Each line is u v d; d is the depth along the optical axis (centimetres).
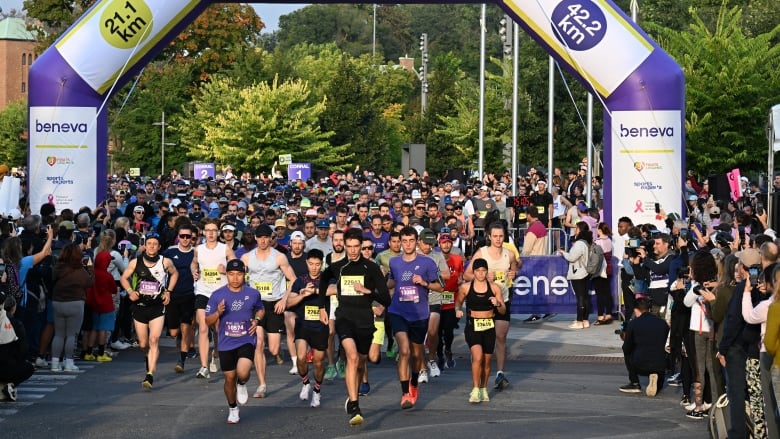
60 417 1335
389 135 8156
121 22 2305
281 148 6253
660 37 4434
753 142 3997
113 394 1497
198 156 6831
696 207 2727
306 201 2403
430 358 1656
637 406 1423
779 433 1084
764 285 1097
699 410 1337
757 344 1108
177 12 2347
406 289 1420
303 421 1313
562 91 5216
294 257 1659
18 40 14950
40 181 2330
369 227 2064
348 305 1321
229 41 7956
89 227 1984
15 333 1412
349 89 7094
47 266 1711
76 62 2305
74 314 1683
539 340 2012
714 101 3934
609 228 2255
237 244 2267
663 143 2241
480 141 3956
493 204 2831
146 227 2250
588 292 2181
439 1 2392
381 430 1260
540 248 2297
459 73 9144
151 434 1236
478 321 1434
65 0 7894
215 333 1689
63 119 2322
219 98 6650
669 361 1530
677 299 1445
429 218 2369
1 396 1439
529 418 1336
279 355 1789
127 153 7606
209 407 1401
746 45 4053
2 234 1722
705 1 6500
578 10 2236
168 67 7738
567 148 5250
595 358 1850
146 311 1547
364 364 1462
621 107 2255
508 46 5281
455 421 1315
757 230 2319
